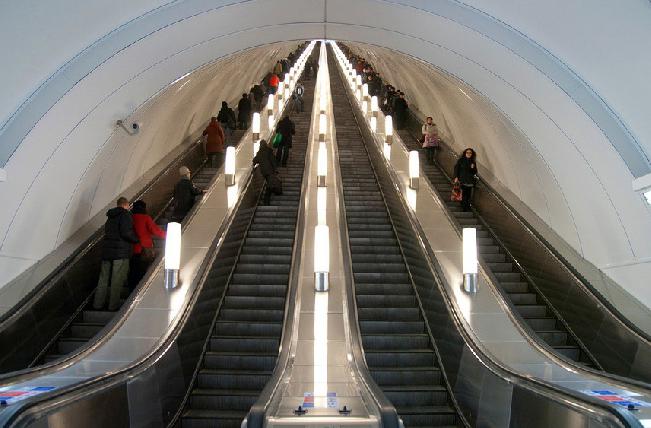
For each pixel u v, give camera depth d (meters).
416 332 8.73
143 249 9.67
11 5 6.07
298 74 29.83
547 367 6.46
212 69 15.03
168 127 14.31
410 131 21.56
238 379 7.29
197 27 9.43
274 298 9.21
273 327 8.46
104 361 6.18
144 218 9.73
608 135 7.45
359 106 22.47
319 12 10.28
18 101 7.16
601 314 7.69
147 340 6.79
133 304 7.75
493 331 7.44
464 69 10.91
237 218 11.07
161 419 5.90
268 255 10.76
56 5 6.41
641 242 7.50
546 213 10.60
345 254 9.98
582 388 5.59
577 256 8.98
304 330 7.66
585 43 7.06
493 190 12.73
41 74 7.15
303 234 10.66
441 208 11.99
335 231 11.29
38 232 8.32
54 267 8.11
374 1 9.49
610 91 7.30
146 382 5.50
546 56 7.92
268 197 13.53
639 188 6.83
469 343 6.59
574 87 7.74
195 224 10.78
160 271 8.79
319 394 5.67
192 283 8.06
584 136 8.07
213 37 10.18
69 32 6.96
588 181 8.48
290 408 4.94
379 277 10.18
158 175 13.05
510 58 8.92
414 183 13.32
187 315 7.21
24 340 6.89
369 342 8.31
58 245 8.96
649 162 7.29
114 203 11.21
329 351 7.11
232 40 11.00
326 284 8.89
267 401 4.54
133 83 9.61
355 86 27.22
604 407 3.77
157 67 9.97
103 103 8.98
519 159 11.41
